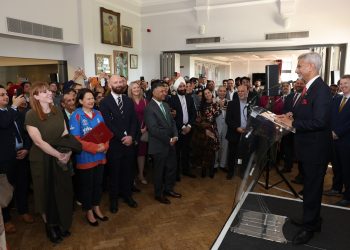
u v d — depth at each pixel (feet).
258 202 9.13
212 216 9.19
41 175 7.29
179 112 11.99
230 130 12.30
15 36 16.89
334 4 21.01
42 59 20.06
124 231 8.29
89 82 16.17
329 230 7.34
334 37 21.34
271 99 12.13
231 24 24.32
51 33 18.76
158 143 9.85
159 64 27.63
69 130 8.22
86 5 21.06
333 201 10.26
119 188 10.02
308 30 21.94
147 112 9.76
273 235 7.08
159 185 10.18
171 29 26.66
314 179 6.57
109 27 23.36
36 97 7.10
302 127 6.35
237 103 12.06
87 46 21.38
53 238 7.70
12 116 8.15
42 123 7.12
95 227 8.50
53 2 18.79
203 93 12.92
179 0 25.90
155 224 8.69
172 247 7.48
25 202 8.86
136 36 27.37
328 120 6.31
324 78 21.98
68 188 7.53
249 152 8.09
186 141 12.64
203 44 25.39
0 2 15.52
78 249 7.42
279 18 22.66
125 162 9.62
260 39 23.50
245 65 46.03
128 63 26.37
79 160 8.07
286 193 10.92
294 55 35.45
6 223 8.27
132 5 26.32
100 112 9.02
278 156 14.78
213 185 11.91
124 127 9.25
